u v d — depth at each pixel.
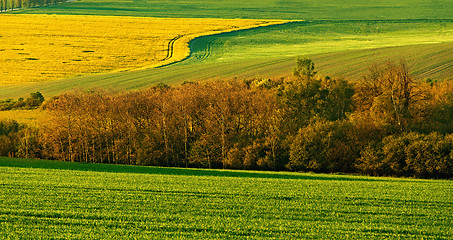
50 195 37.06
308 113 73.12
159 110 74.00
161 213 32.25
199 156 68.12
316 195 38.31
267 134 68.31
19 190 38.62
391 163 56.03
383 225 29.94
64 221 30.03
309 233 28.14
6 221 30.17
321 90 75.69
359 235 28.05
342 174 58.69
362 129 60.59
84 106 76.50
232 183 43.50
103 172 49.75
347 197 37.78
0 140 75.44
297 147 60.81
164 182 43.53
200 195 38.00
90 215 31.38
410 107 66.38
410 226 29.92
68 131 74.88
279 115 70.25
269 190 40.19
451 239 27.64
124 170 54.19
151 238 27.05
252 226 29.38
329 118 72.00
